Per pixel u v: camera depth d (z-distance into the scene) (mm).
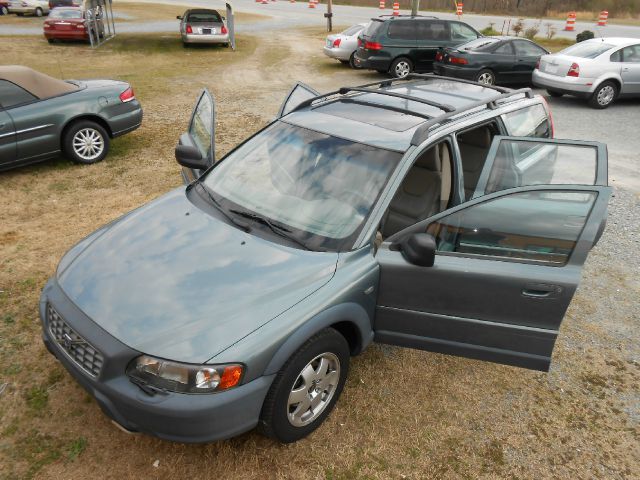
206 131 4750
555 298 3061
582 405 3619
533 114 4695
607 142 9391
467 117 3965
